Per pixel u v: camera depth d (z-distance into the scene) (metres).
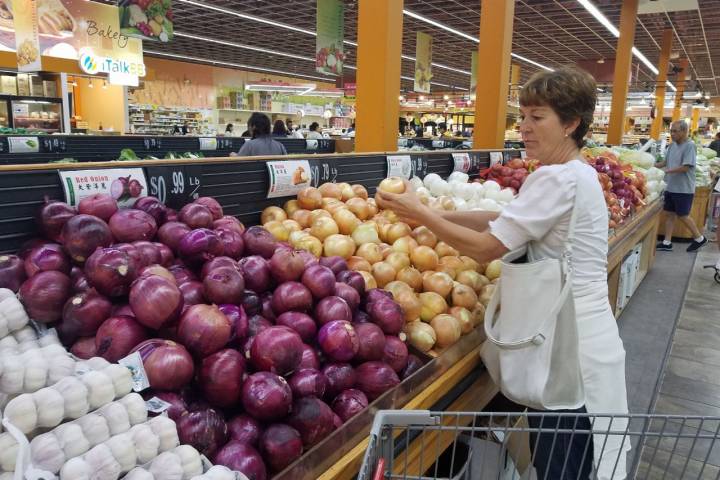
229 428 1.14
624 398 1.66
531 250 1.61
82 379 0.92
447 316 1.86
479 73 4.99
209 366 1.15
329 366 1.41
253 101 27.73
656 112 17.09
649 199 5.71
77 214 1.38
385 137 3.40
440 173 3.62
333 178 2.57
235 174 2.06
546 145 1.63
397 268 2.03
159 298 1.15
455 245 1.62
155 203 1.57
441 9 12.85
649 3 10.34
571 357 1.52
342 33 9.26
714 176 8.77
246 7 13.72
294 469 1.11
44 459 0.81
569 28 14.73
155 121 21.77
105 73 11.11
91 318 1.16
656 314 4.84
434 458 1.63
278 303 1.46
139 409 0.96
